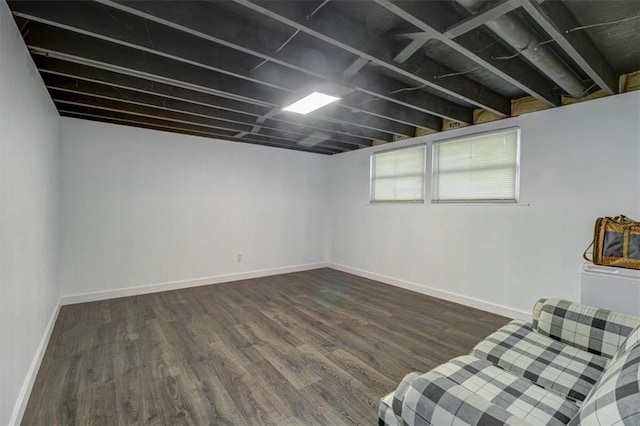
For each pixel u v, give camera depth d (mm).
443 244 4062
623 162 2656
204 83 2594
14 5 1595
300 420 1786
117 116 3688
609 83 2492
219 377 2205
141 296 4047
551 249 3094
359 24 1942
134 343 2703
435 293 4145
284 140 4855
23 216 1918
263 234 5262
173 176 4375
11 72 1677
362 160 5316
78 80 2771
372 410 1878
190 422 1756
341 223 5762
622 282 2324
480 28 2029
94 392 2008
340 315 3453
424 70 2396
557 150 3039
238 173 4961
